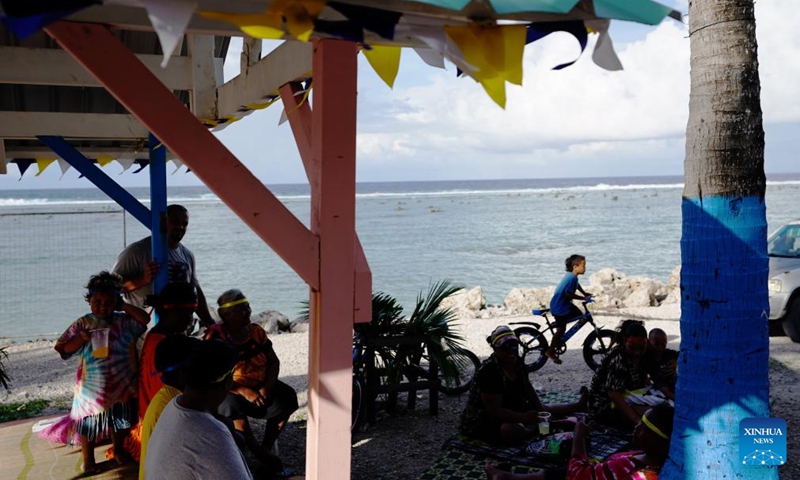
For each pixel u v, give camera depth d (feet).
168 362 11.25
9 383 32.37
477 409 20.54
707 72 13.74
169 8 6.44
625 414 20.12
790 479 18.38
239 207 10.98
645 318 45.91
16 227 151.64
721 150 13.64
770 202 222.07
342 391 11.85
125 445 17.53
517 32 8.15
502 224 168.04
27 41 17.15
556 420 21.02
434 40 8.04
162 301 14.98
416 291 73.77
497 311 50.31
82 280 77.05
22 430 20.85
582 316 32.01
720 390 13.71
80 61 10.03
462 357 25.40
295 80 14.12
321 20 7.61
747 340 13.70
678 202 253.44
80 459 17.99
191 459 9.18
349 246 11.64
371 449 21.63
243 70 17.16
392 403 24.95
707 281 13.83
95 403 16.55
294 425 23.94
